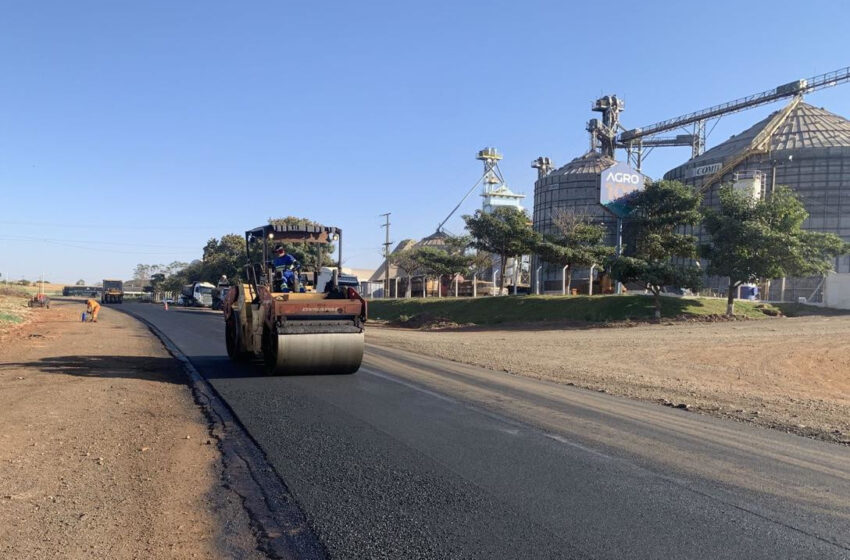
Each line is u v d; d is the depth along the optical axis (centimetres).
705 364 1933
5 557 464
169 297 11775
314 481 650
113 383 1254
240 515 559
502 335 3150
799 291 5216
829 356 2100
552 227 7606
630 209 4388
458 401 1104
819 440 904
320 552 483
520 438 837
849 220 5881
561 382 1466
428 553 479
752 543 504
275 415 959
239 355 1571
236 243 9550
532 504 586
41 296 5712
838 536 521
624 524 539
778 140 6262
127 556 473
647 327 3272
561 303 4175
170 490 622
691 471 700
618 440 838
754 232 3488
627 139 8319
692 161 6806
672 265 3641
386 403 1066
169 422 920
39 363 1562
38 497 591
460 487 633
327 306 1316
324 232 1501
